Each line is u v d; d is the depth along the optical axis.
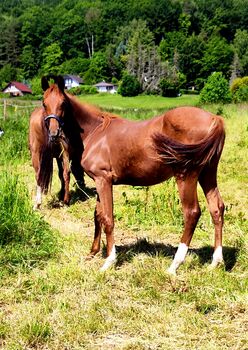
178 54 84.06
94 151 4.81
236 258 4.91
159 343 3.41
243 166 9.58
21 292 4.28
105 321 3.72
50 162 7.02
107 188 4.78
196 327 3.59
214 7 110.19
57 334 3.56
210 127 4.14
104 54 95.19
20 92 78.25
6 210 5.38
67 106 5.02
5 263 4.80
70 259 5.01
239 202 7.38
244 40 89.81
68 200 7.39
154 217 6.52
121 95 70.31
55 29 102.19
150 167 4.44
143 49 86.44
